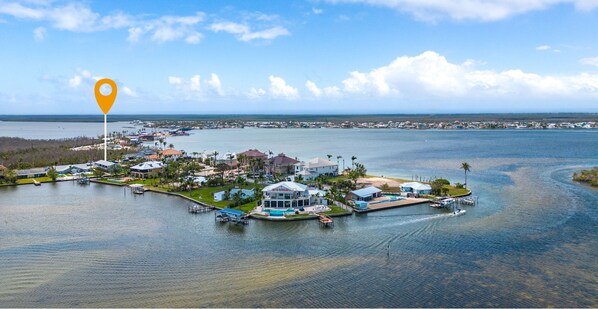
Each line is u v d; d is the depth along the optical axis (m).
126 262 71.75
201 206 114.44
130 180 161.75
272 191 107.88
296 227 94.44
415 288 61.44
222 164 177.00
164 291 60.41
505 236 85.88
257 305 56.19
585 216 100.81
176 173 159.00
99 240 84.25
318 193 115.38
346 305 56.34
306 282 63.38
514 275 65.94
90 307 55.91
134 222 99.06
